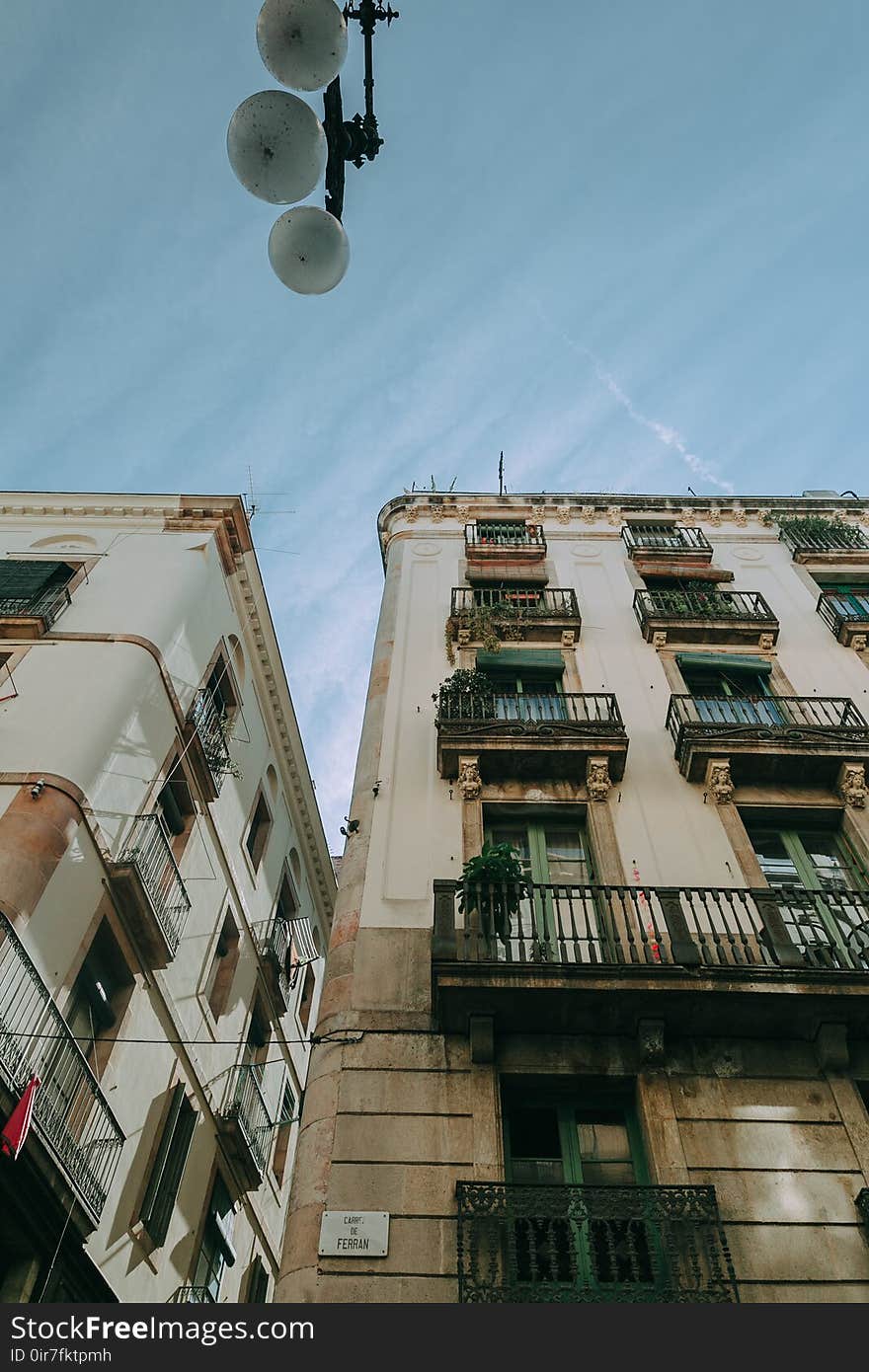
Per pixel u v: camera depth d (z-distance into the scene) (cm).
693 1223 807
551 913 1152
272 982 2073
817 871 1255
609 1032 996
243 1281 1845
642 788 1336
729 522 2119
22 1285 1042
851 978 970
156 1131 1458
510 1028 998
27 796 1267
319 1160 887
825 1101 939
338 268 543
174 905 1531
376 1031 1001
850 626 1678
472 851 1225
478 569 1877
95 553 1953
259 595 2233
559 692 1597
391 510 2150
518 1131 951
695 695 1603
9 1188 1009
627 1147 934
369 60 622
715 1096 941
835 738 1348
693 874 1196
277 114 490
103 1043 1331
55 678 1515
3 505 2084
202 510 2097
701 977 968
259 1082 2005
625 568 1922
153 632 1677
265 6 484
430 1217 838
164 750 1638
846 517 2136
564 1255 822
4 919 1094
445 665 1605
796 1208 845
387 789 1327
